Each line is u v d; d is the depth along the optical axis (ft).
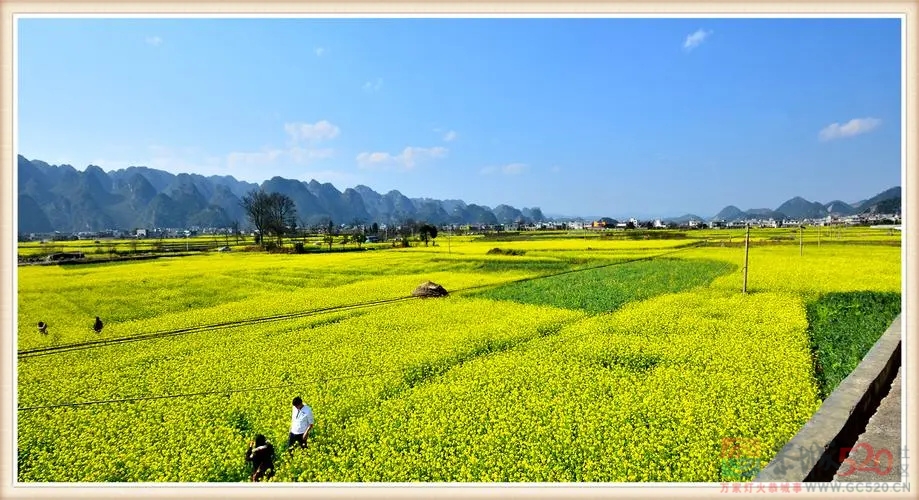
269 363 58.54
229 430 41.75
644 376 48.52
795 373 46.57
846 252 155.22
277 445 38.91
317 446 38.24
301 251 220.84
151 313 89.04
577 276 123.03
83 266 158.61
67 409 47.24
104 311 90.63
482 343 63.16
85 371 57.62
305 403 46.19
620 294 94.99
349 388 49.55
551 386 47.09
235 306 93.20
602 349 57.77
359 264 161.58
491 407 42.93
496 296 98.32
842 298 82.69
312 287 116.98
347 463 35.58
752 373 47.32
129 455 38.24
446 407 43.42
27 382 54.19
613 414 39.93
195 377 54.60
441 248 231.50
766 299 82.89
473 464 33.96
